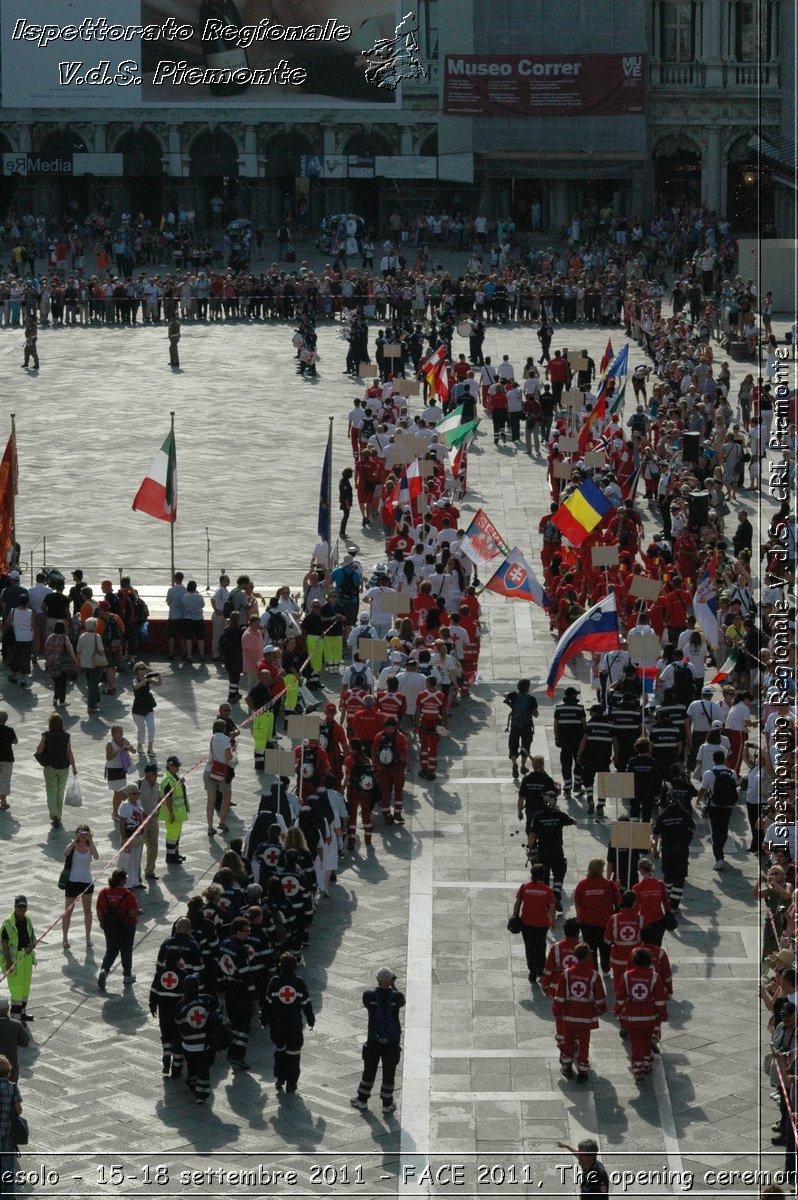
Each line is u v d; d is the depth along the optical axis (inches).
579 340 5413.4
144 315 5738.2
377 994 1743.4
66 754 2381.9
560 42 6939.0
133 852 2193.7
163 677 2965.1
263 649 2778.1
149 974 2028.8
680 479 3538.4
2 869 2268.7
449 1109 1755.7
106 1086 1795.0
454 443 3853.3
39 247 6525.6
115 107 7081.7
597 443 3858.3
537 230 6988.2
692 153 7239.2
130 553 3526.1
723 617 2866.6
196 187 7317.9
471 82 6958.7
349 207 7313.0
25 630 2896.2
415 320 5615.2
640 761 2273.6
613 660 2578.7
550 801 2143.2
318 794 2177.7
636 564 3107.8
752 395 4094.5
